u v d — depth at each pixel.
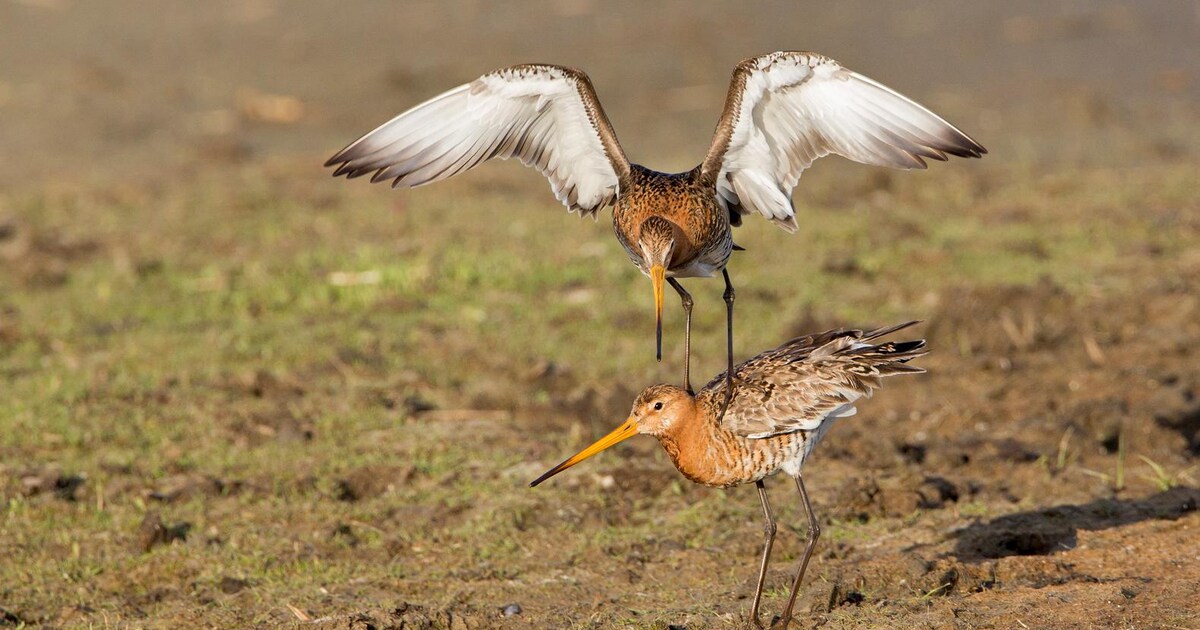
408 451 13.15
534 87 9.98
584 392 14.40
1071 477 12.29
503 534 11.37
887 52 28.55
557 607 10.00
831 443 13.10
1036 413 13.75
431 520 11.70
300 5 31.45
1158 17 30.70
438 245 19.53
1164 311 16.39
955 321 15.96
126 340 16.20
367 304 17.45
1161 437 12.92
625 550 11.00
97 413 14.00
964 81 27.25
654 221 9.60
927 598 9.52
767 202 10.27
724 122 9.91
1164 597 9.24
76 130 25.00
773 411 9.44
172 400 14.40
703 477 9.70
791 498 11.88
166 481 12.50
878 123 9.78
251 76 27.56
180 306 17.44
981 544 10.77
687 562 10.75
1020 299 16.53
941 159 9.72
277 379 14.82
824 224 20.19
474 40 29.11
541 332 16.38
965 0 31.69
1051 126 25.16
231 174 23.19
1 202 21.48
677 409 9.64
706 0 31.56
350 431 13.62
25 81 27.05
